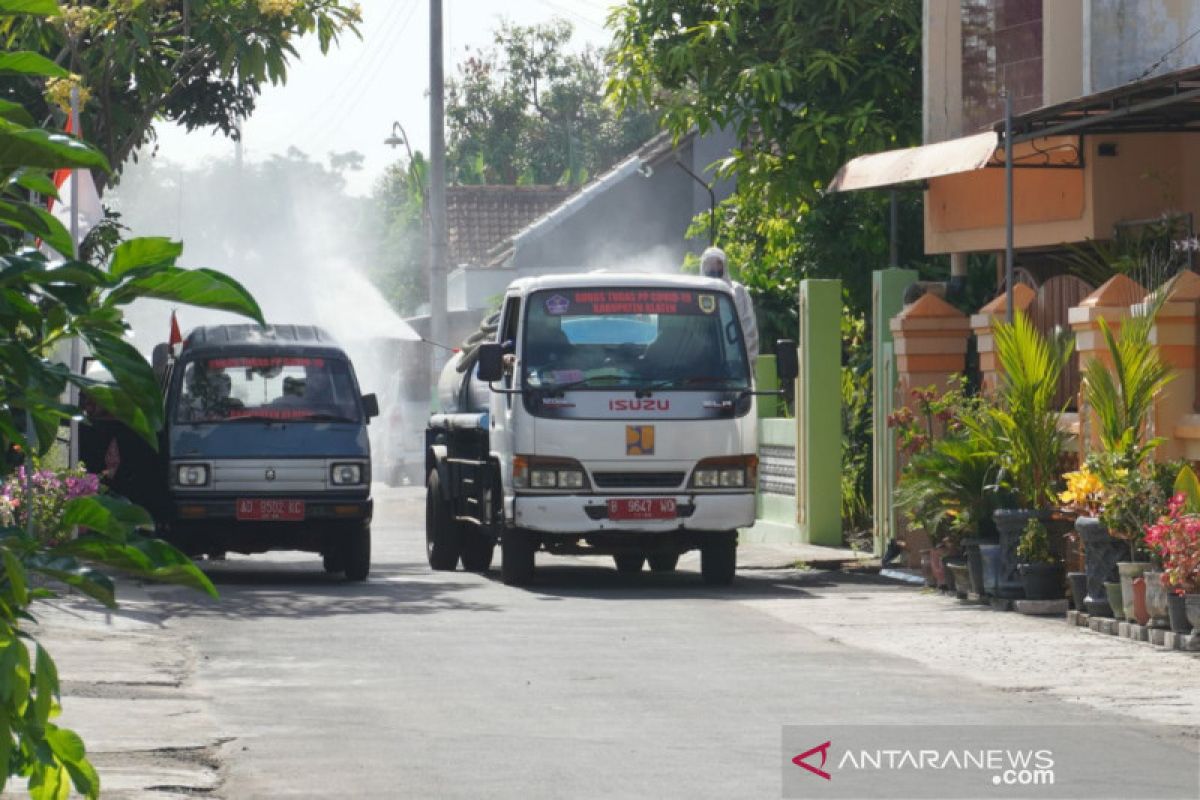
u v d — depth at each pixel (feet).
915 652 109.81
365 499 161.89
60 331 37.55
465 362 177.27
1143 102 128.47
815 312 195.31
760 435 214.07
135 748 77.20
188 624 123.85
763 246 242.37
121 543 36.96
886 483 173.78
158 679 97.09
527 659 106.73
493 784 70.08
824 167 217.56
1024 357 134.51
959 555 142.72
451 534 176.86
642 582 162.61
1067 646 111.96
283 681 97.66
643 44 227.20
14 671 36.86
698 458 153.99
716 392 155.33
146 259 37.06
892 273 176.14
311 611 133.28
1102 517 119.14
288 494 160.04
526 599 143.95
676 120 220.23
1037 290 149.28
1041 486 134.10
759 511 213.66
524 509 152.66
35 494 125.59
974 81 186.19
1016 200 171.42
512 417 153.99
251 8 184.44
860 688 95.35
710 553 158.40
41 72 36.24
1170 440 126.82
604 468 152.66
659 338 156.25
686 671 101.71
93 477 134.51
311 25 184.44
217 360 163.53
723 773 72.38
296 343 166.20
